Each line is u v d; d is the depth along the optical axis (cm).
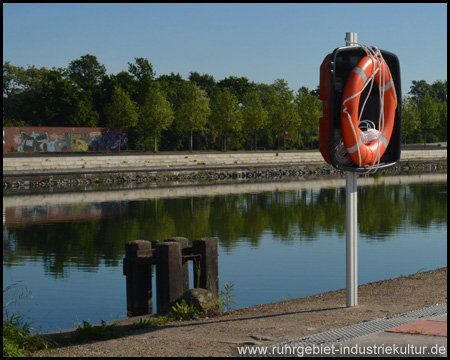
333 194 4169
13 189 4409
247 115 8175
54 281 1534
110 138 7112
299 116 8562
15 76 10275
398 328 642
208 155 5962
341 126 862
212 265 1110
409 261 1731
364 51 898
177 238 1120
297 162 6631
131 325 862
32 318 1154
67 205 3503
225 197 3950
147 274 1106
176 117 7756
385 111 938
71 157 5141
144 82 8200
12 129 6362
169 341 684
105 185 4775
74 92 7994
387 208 3284
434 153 7738
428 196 3978
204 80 10675
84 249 2092
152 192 4256
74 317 1169
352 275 895
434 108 9869
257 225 2689
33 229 2614
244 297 1306
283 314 867
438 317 703
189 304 934
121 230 2572
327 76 855
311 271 1617
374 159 902
